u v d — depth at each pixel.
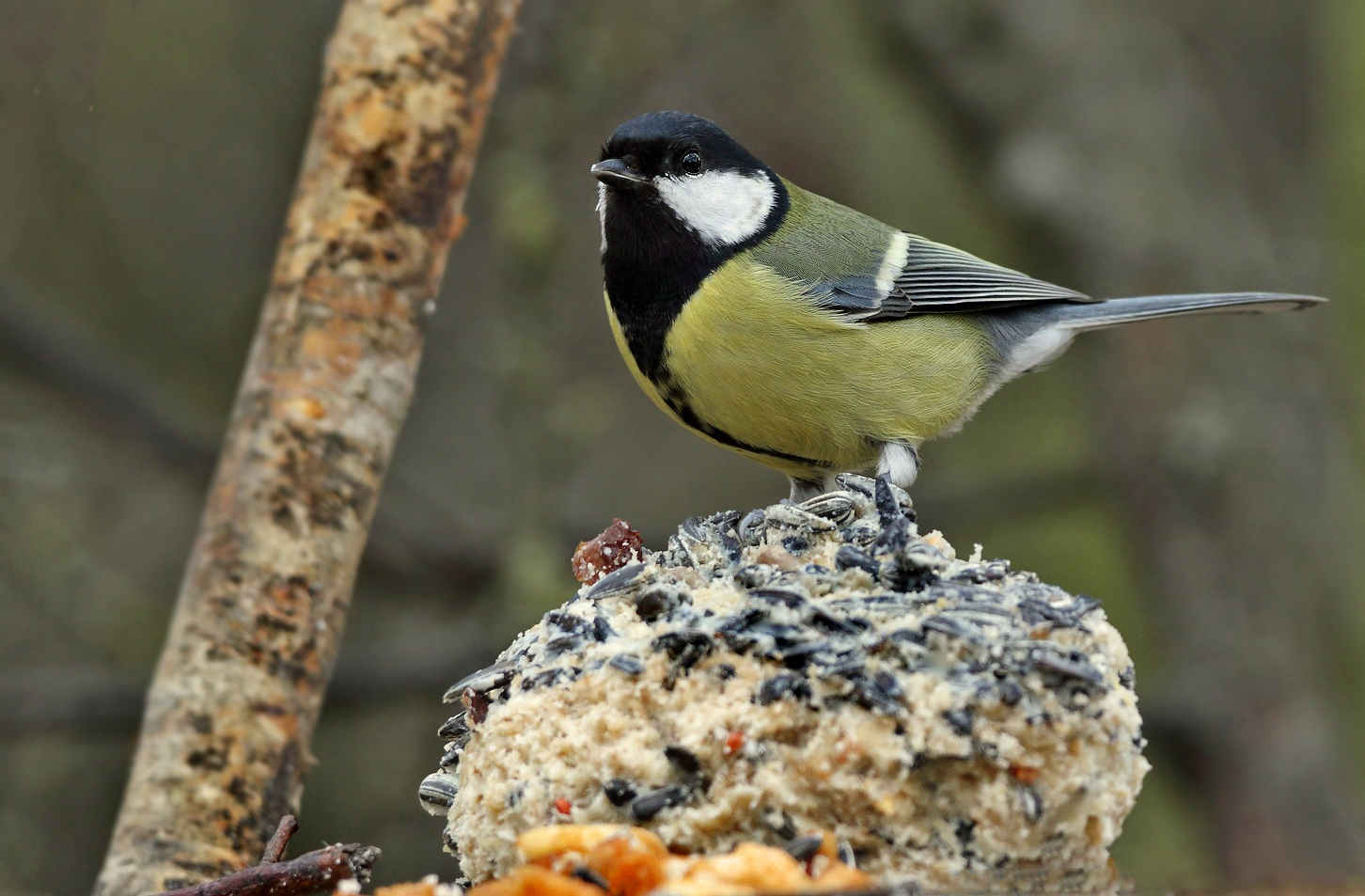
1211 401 13.50
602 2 12.22
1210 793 13.02
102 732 11.55
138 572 12.72
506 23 7.35
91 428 12.45
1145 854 13.23
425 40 7.16
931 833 4.52
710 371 7.39
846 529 5.33
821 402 7.46
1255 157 14.44
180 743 6.89
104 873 6.73
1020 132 14.05
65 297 13.03
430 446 13.34
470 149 7.39
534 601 11.44
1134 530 13.88
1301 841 12.56
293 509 7.12
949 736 4.43
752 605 4.82
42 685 11.48
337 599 7.22
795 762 4.54
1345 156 14.59
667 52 12.95
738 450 7.91
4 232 12.79
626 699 4.72
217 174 13.21
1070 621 4.68
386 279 7.25
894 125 15.16
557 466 11.99
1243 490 13.31
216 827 6.83
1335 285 14.25
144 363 13.15
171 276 13.26
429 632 12.91
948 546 5.20
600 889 4.26
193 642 7.01
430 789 5.37
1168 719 13.02
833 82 14.45
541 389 11.98
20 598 12.41
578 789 4.70
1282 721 12.97
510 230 11.89
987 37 14.09
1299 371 13.82
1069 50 14.01
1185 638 13.30
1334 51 14.70
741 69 14.09
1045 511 14.07
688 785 4.62
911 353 7.64
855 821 4.52
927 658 4.58
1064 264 13.99
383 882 11.44
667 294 7.39
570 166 13.81
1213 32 14.52
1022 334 8.40
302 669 7.10
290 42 13.15
